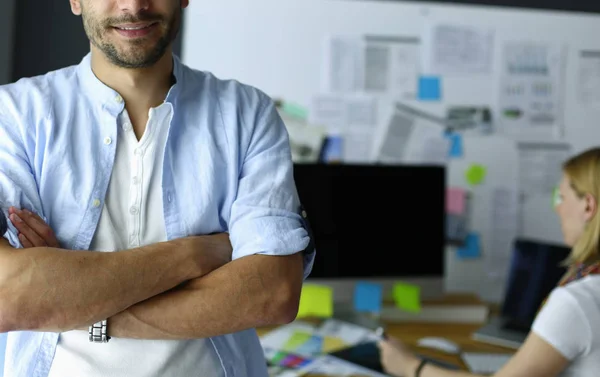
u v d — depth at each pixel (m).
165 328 0.84
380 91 2.12
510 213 2.20
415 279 1.93
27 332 0.88
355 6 2.09
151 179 0.91
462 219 2.17
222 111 0.96
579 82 2.21
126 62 0.85
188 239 0.88
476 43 2.16
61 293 0.79
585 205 1.31
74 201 0.87
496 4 2.17
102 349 0.87
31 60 1.92
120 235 0.89
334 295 1.87
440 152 2.16
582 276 1.28
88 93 0.92
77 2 0.93
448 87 2.15
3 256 0.79
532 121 2.20
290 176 0.96
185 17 2.01
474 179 2.17
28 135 0.88
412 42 2.13
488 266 2.19
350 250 1.88
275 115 1.01
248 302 0.85
